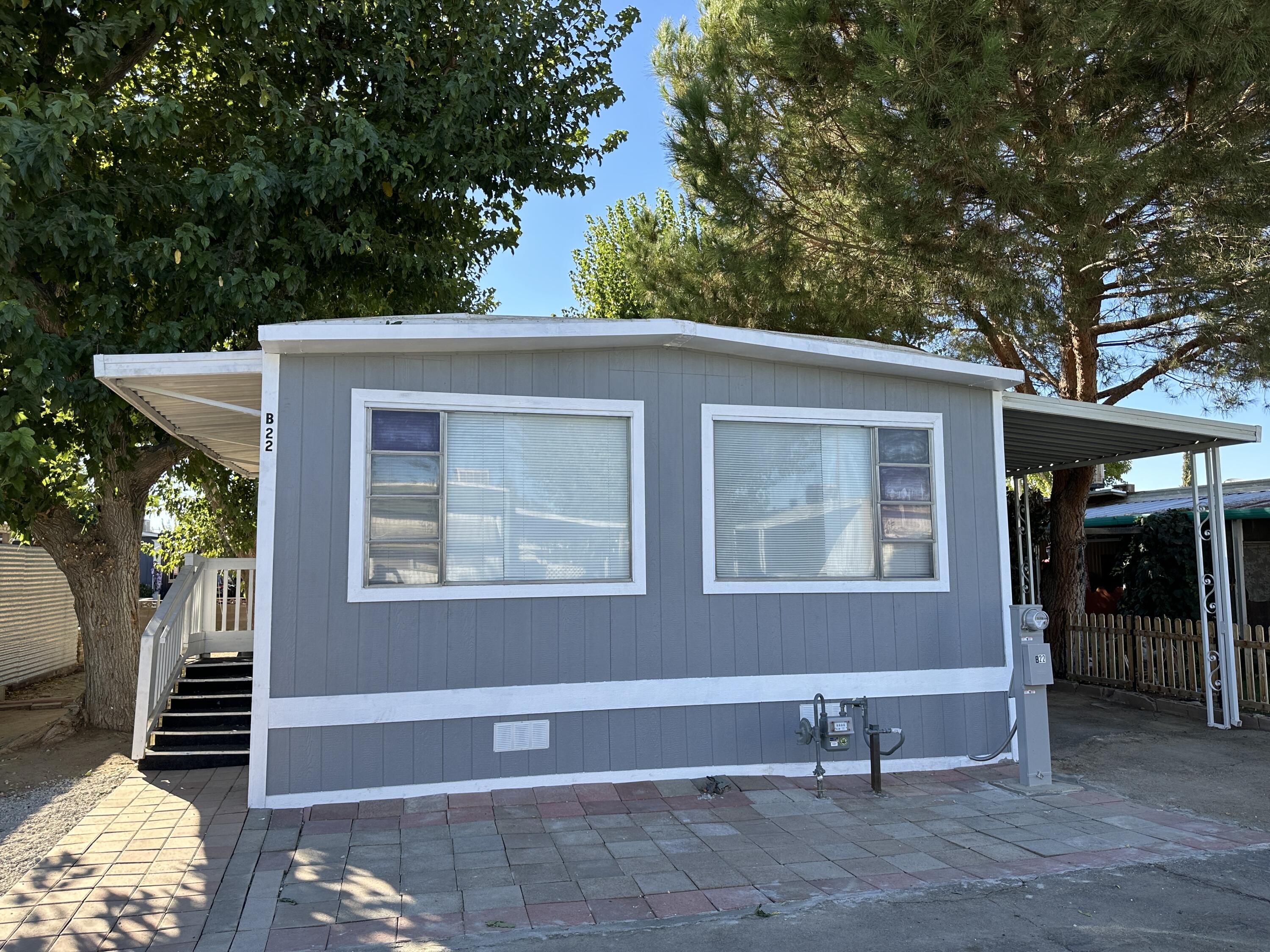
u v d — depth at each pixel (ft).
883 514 25.85
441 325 21.71
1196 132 32.71
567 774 22.88
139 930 14.64
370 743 21.62
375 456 22.25
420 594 22.09
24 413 26.32
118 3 28.19
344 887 16.46
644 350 24.31
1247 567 39.58
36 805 21.90
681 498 24.29
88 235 26.63
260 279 29.32
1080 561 41.19
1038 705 24.25
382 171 33.27
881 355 25.05
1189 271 33.63
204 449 31.60
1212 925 14.53
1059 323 35.06
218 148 35.76
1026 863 17.71
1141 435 30.94
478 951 13.99
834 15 36.70
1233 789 23.36
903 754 25.13
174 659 28.84
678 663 23.81
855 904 15.67
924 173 33.53
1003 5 34.27
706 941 14.23
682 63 44.96
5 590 41.70
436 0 35.96
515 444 23.32
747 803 21.81
